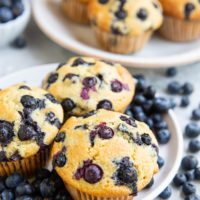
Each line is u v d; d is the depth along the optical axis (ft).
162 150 1.64
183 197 1.62
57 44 2.15
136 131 1.48
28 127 1.48
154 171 1.46
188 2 2.05
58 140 1.49
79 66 1.68
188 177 1.66
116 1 2.00
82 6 2.09
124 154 1.43
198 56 1.97
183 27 2.08
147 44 2.11
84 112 1.62
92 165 1.41
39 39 2.17
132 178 1.41
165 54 2.07
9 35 2.04
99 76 1.66
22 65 2.03
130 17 1.98
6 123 1.48
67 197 1.48
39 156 1.53
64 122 1.61
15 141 1.48
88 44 2.08
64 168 1.43
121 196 1.42
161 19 2.04
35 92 1.57
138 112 1.73
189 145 1.75
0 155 1.47
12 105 1.51
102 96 1.63
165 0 2.08
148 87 1.79
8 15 2.02
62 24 2.13
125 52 2.05
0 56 2.06
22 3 2.13
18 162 1.51
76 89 1.63
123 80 1.69
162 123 1.69
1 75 1.98
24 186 1.49
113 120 1.50
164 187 1.52
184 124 1.84
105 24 1.98
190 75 2.05
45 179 1.49
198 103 1.93
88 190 1.40
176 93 1.96
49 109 1.54
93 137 1.45
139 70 2.05
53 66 1.85
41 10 2.16
